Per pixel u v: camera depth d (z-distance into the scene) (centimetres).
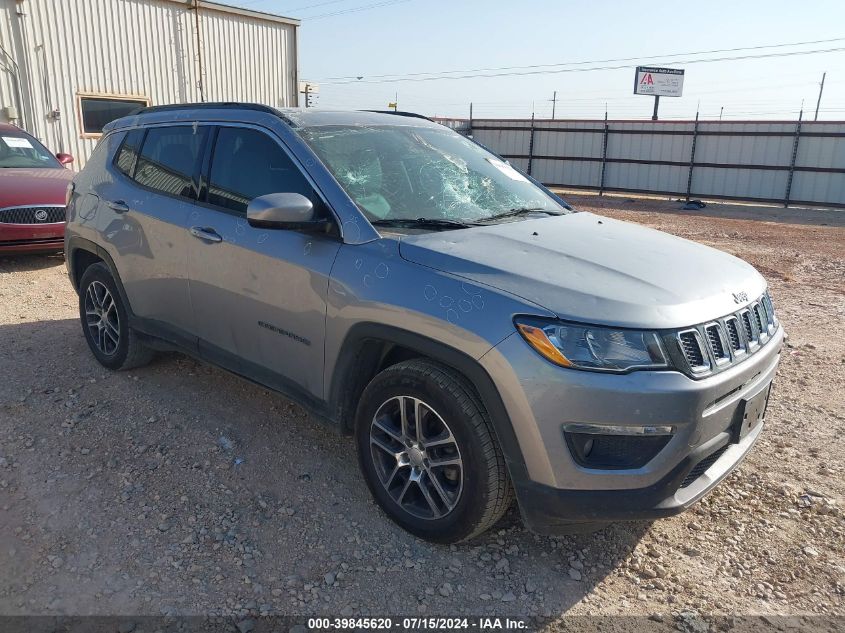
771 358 313
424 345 286
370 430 321
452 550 307
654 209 2042
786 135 2123
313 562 296
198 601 271
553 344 257
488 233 325
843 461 397
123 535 309
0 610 265
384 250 309
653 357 257
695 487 278
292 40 1770
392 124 411
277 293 345
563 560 304
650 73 4009
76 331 574
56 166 933
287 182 353
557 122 2564
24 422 407
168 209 413
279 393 364
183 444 388
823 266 1084
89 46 1415
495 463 279
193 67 1584
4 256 859
